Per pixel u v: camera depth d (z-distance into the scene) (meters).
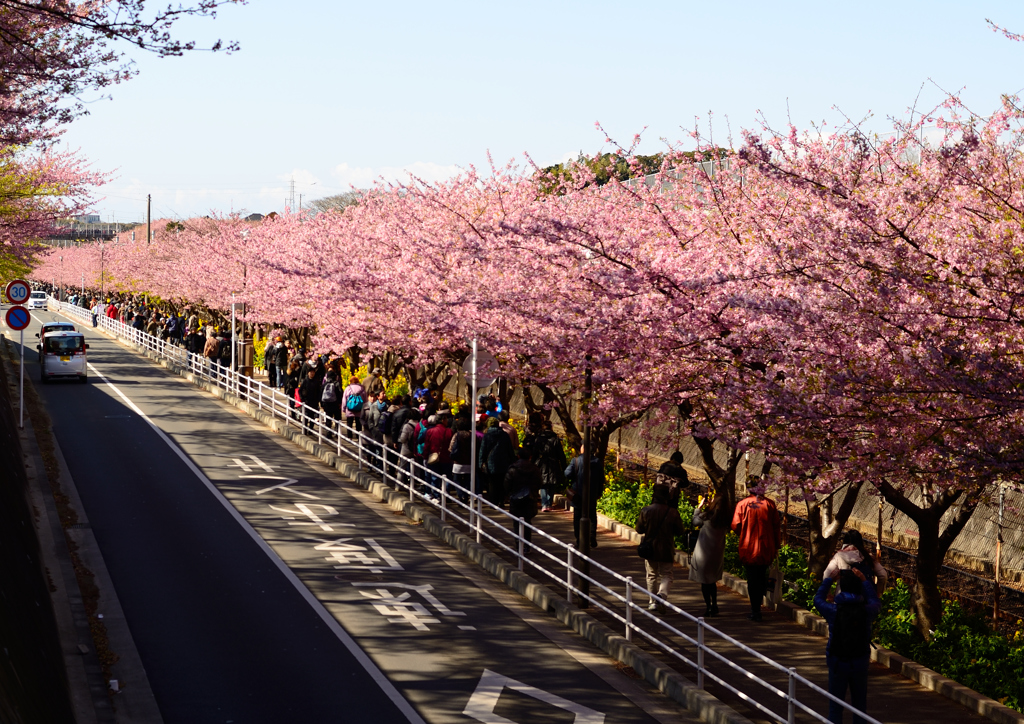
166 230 71.44
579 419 12.71
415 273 17.36
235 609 11.84
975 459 7.24
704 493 19.28
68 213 28.33
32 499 16.94
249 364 35.72
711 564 12.06
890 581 14.01
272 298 27.80
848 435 8.24
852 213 8.25
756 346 9.52
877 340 8.02
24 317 23.91
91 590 12.30
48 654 8.52
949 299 7.70
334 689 9.46
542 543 15.73
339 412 24.30
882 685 9.88
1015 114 8.50
